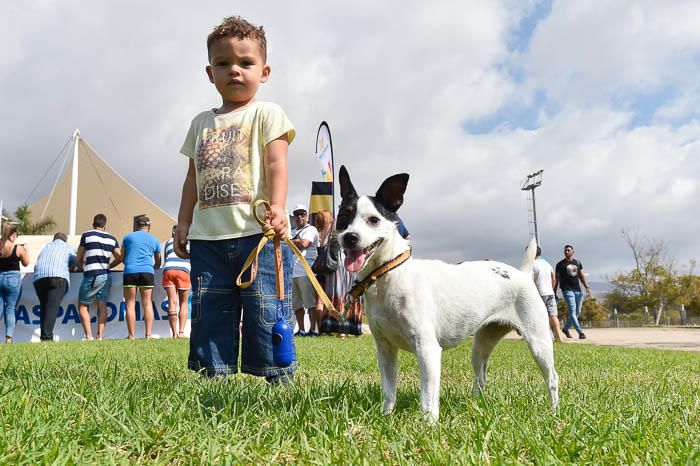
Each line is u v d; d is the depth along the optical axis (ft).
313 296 37.04
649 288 179.73
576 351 28.37
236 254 12.03
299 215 36.63
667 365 21.22
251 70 12.54
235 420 8.24
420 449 7.50
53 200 80.38
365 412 8.99
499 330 12.91
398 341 10.53
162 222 81.41
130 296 34.58
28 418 7.52
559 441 7.48
